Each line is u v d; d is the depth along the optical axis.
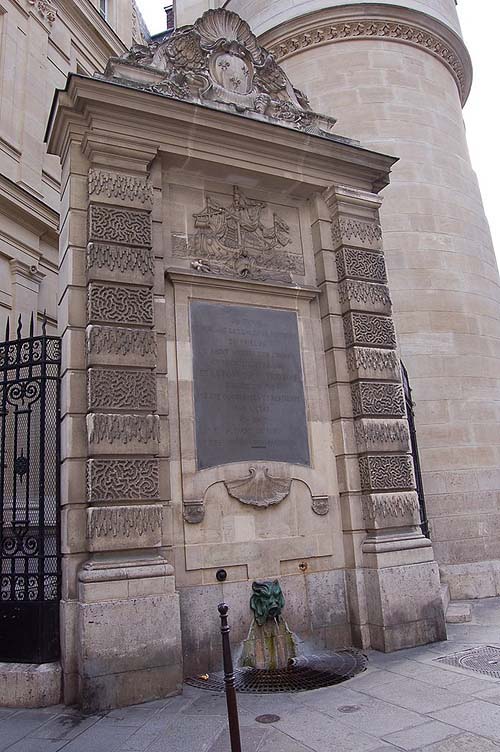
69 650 6.16
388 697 5.85
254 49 9.39
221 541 7.31
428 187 13.34
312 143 8.73
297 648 7.33
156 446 6.85
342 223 8.93
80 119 7.54
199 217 8.31
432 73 14.78
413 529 8.23
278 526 7.71
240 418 7.78
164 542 6.83
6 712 5.97
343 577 7.98
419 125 13.91
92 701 5.89
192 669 6.80
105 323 7.00
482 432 12.07
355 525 8.02
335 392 8.42
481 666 6.68
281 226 8.95
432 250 12.84
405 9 14.30
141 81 8.13
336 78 14.22
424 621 7.80
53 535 7.19
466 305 12.76
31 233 14.66
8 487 10.70
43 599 6.59
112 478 6.57
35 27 16.58
